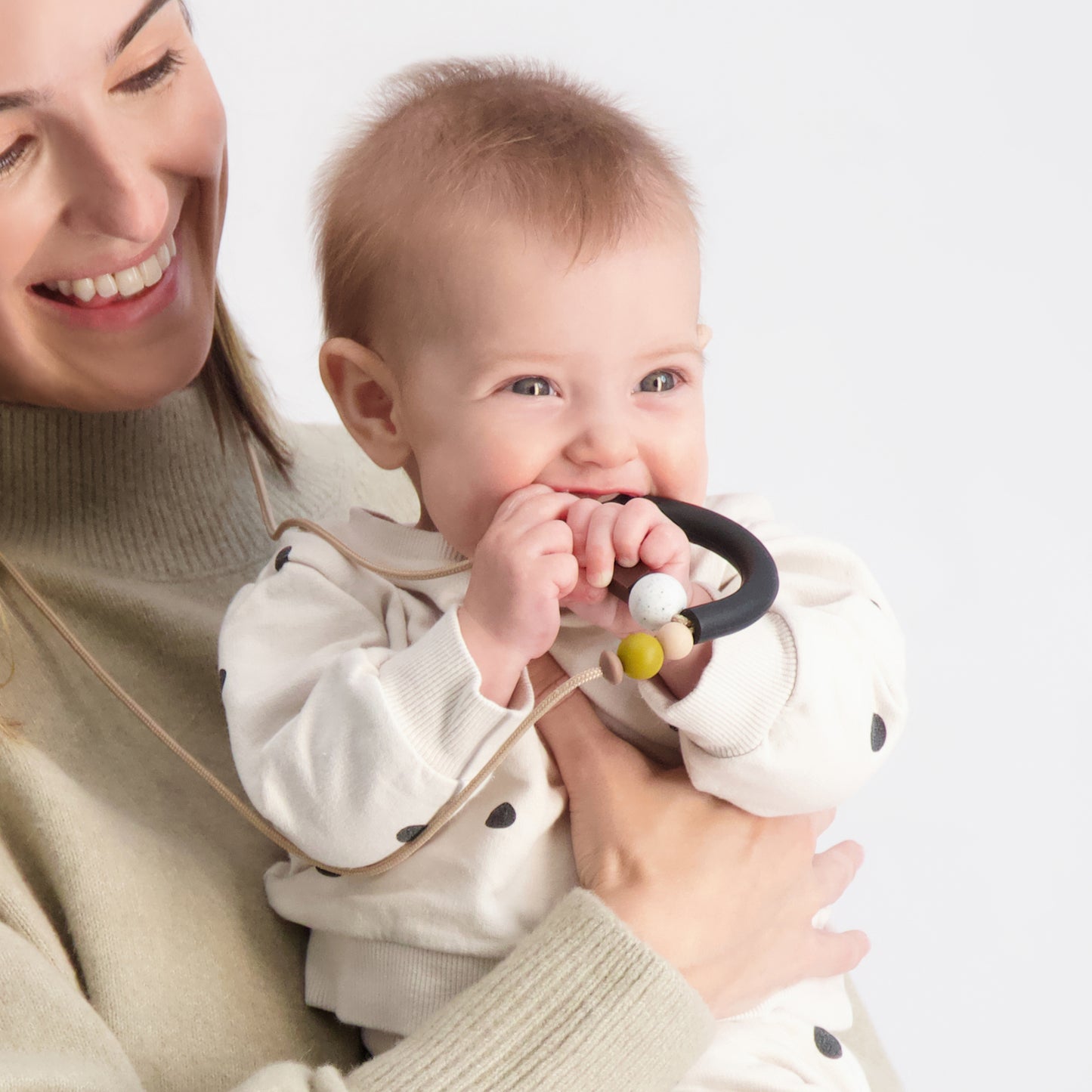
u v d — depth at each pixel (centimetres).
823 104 272
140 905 110
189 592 138
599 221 110
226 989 112
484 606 105
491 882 112
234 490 143
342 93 234
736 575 124
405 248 115
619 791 114
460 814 116
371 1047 118
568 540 105
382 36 238
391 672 107
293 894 119
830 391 277
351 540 129
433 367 114
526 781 115
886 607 128
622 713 121
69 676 124
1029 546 281
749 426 277
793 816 119
